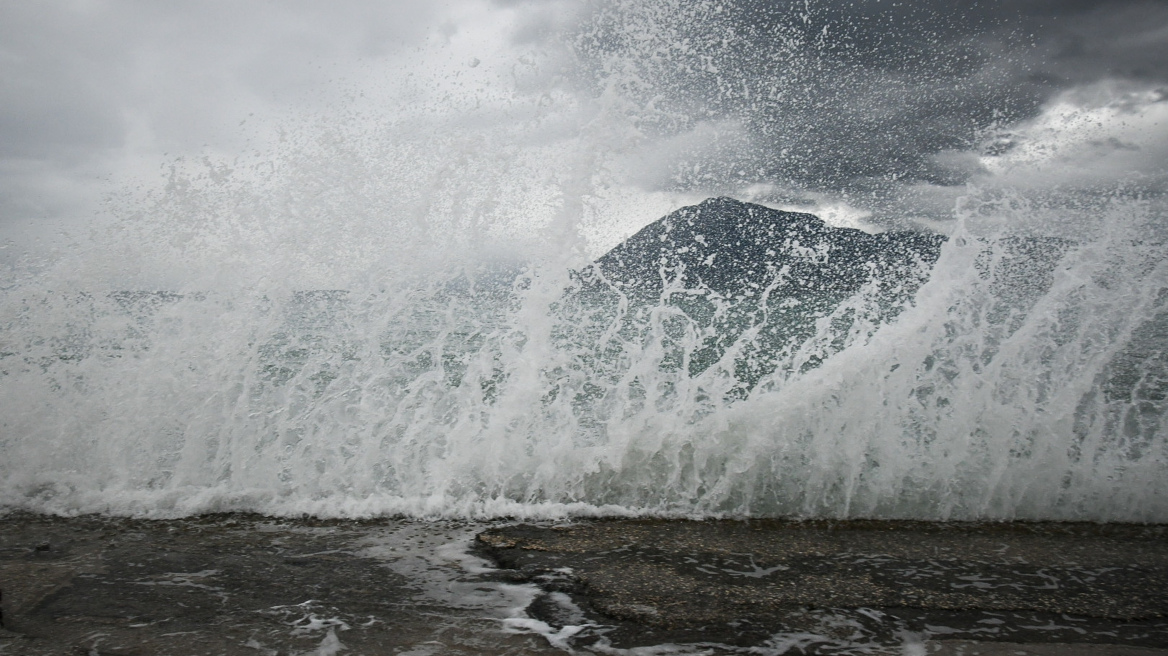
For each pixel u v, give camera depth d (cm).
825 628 191
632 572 231
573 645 180
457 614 199
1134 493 297
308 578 225
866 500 297
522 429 330
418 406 346
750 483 308
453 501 302
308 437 334
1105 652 178
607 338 370
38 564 237
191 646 178
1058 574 230
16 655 172
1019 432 318
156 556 245
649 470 314
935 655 176
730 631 188
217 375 365
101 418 342
